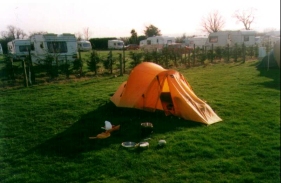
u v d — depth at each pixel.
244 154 4.28
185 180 3.62
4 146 4.97
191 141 4.89
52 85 11.33
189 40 37.16
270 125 5.48
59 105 7.77
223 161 4.07
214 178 3.63
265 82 9.54
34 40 20.09
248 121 5.83
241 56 20.44
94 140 5.15
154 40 38.81
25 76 11.05
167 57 17.23
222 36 29.62
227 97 8.09
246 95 8.16
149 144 4.86
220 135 5.13
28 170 4.07
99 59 14.40
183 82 6.89
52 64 13.46
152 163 4.14
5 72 12.16
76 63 13.66
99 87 10.65
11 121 6.40
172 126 5.79
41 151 4.73
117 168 4.02
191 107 6.13
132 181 3.67
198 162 4.11
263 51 12.34
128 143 4.90
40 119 6.51
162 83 6.56
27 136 5.45
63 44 20.66
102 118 6.45
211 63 18.94
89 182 3.68
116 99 7.49
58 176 3.87
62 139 5.26
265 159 4.05
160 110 6.79
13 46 24.33
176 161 4.18
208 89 9.51
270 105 6.86
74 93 9.48
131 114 6.65
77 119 6.45
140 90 6.68
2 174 3.97
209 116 6.14
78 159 4.36
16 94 9.59
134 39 52.66
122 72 14.66
